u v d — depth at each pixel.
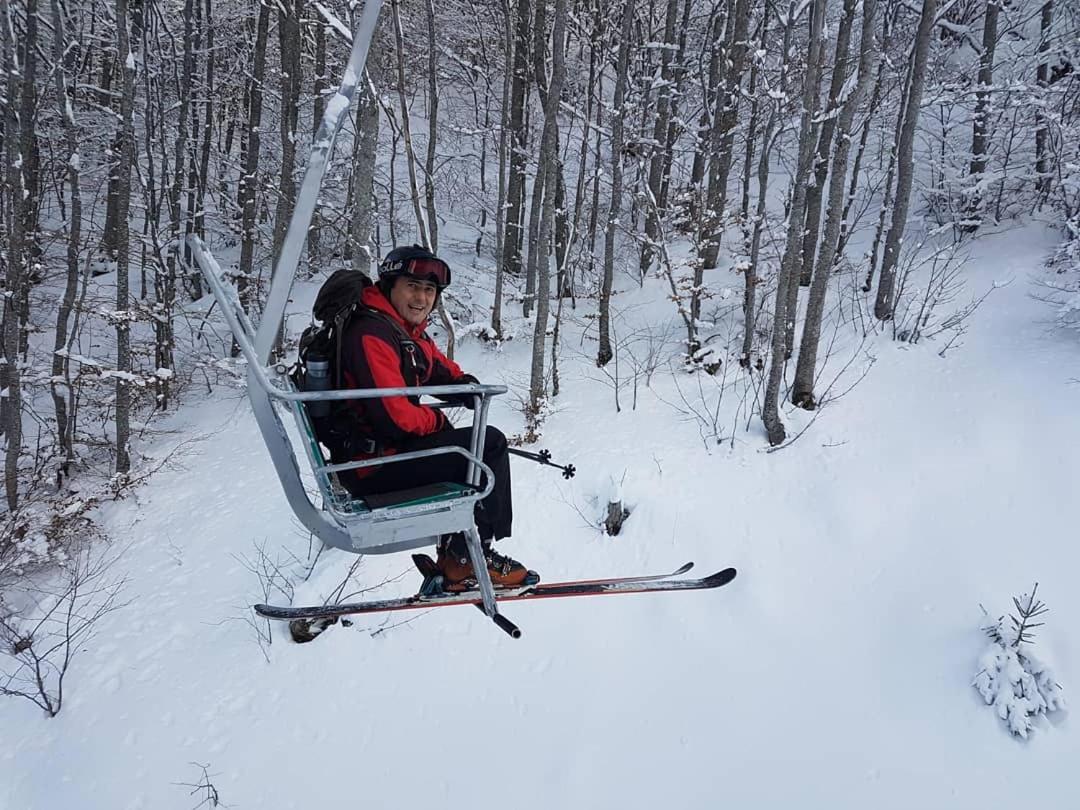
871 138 14.79
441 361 2.73
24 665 6.10
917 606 5.89
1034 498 6.36
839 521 6.62
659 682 5.77
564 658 6.00
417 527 2.35
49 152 12.66
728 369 9.20
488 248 14.44
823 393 8.24
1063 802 4.70
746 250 10.56
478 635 6.16
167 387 10.77
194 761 5.30
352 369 2.31
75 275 8.98
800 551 6.48
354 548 2.44
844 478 6.99
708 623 6.09
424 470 2.53
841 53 9.76
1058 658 5.34
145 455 9.36
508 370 10.13
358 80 2.01
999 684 5.19
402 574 6.52
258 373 1.99
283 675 5.89
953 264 10.59
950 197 11.62
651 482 7.29
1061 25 12.96
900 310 9.52
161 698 5.74
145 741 5.43
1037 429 6.93
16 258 8.12
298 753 5.39
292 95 11.00
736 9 10.23
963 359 8.32
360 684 5.82
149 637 6.32
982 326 8.90
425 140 16.27
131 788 5.13
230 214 15.52
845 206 11.15
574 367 9.88
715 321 10.27
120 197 8.70
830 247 7.80
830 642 5.84
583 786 5.22
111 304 12.51
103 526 7.97
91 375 8.84
